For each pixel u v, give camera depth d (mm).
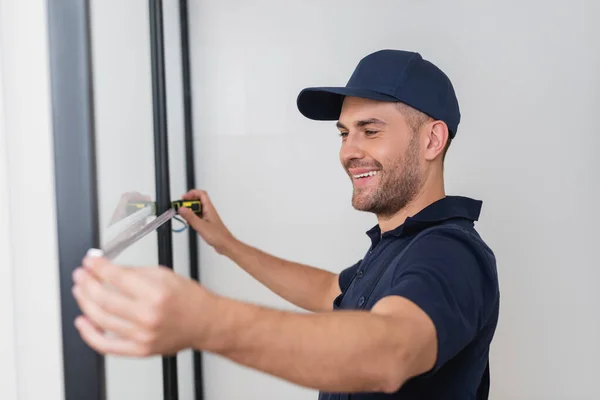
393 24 2236
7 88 790
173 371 1756
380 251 1292
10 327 808
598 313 2236
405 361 771
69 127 738
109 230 1064
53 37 736
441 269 926
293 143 2303
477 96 2225
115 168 1183
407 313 829
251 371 2365
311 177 2309
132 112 1375
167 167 1633
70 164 738
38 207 803
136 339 606
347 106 1296
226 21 2285
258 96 2299
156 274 634
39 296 813
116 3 1240
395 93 1225
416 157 1262
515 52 2201
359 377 735
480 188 2246
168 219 1590
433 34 2223
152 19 1597
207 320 644
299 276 1729
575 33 2176
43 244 806
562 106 2197
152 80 1594
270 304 2352
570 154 2207
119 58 1264
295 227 2324
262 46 2285
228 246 1738
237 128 2311
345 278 1628
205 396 2375
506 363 2283
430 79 1265
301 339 702
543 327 2262
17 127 793
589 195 2209
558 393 2271
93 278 624
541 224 2234
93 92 750
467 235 1045
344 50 2262
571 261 2234
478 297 947
